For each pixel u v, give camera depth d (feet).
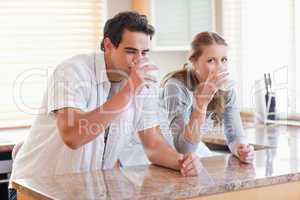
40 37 12.30
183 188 5.07
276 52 11.84
